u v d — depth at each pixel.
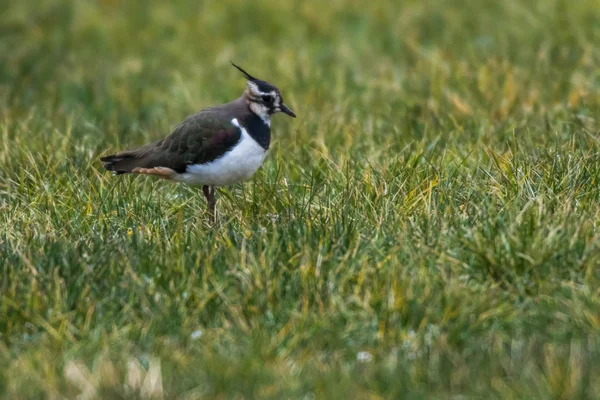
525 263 10.21
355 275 10.29
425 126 14.92
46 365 8.86
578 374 8.34
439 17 22.33
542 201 11.16
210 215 12.20
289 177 13.45
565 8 21.05
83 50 22.42
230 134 11.80
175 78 19.44
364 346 9.31
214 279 10.28
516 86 16.22
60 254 10.67
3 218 12.34
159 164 12.05
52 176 13.51
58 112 17.59
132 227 11.77
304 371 8.83
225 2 24.78
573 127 14.34
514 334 9.39
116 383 8.57
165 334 9.61
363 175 12.69
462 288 9.96
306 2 24.36
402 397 8.35
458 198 11.90
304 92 17.91
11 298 10.00
